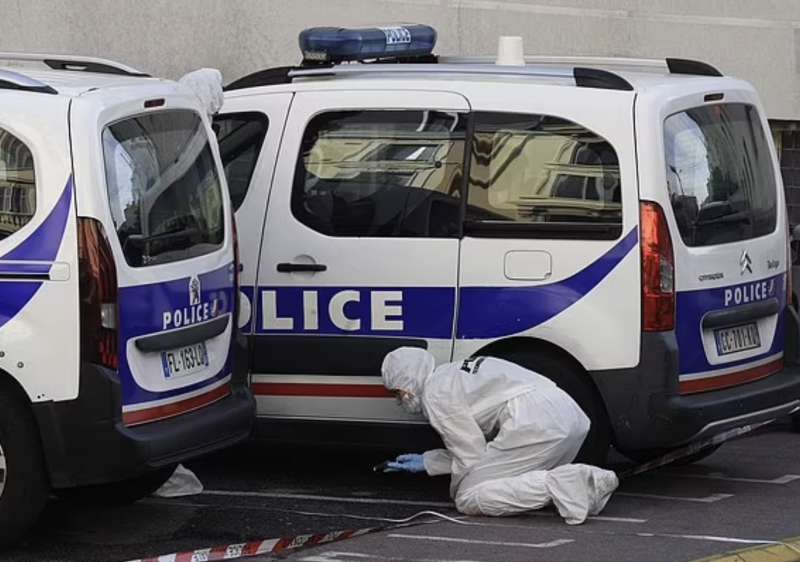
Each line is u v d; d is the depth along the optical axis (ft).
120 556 29.40
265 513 33.17
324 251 34.71
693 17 63.67
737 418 34.22
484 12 56.59
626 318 33.04
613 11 60.85
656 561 28.35
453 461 32.83
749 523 32.04
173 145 30.83
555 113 33.73
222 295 31.89
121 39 47.67
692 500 34.63
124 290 28.45
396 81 35.04
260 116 35.81
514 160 33.91
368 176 34.73
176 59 48.98
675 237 33.27
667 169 33.37
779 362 36.68
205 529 31.73
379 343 34.37
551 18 58.75
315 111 35.29
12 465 28.19
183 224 30.66
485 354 33.96
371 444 34.91
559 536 30.55
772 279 36.22
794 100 67.26
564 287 33.35
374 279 34.40
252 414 32.32
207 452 30.35
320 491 35.58
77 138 28.12
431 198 34.27
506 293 33.68
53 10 46.06
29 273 27.94
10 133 28.30
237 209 35.45
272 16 51.16
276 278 34.99
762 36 66.03
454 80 34.71
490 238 33.78
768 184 36.81
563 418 32.24
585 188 33.35
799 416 45.29
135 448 28.17
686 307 33.47
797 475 38.22
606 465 38.42
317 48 37.09
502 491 32.01
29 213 28.12
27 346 27.89
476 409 32.58
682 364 33.42
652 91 33.68
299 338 34.83
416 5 54.65
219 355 31.78
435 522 32.01
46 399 27.91
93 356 27.89
